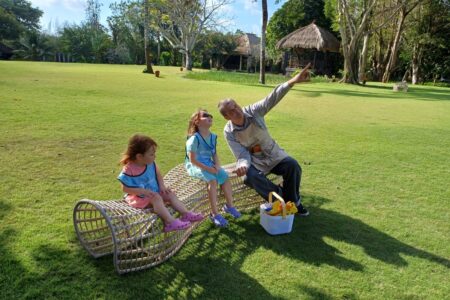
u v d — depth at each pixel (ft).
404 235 13.17
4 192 14.57
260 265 10.93
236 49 177.78
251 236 12.63
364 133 29.84
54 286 9.45
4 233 11.65
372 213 14.83
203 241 12.18
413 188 17.81
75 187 15.49
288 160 13.79
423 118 38.99
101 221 12.03
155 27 129.80
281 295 9.68
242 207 14.48
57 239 11.48
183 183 13.05
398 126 33.68
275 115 35.76
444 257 11.91
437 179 19.29
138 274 10.17
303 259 11.36
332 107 43.86
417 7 110.93
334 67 129.29
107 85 51.93
